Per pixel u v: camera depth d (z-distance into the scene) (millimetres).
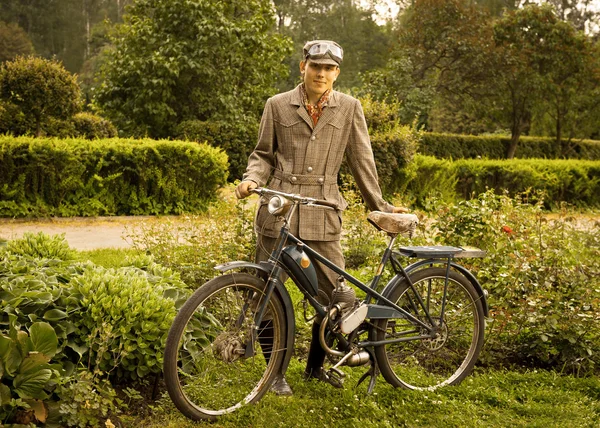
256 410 3363
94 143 10219
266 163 3662
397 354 3979
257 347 3645
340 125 3604
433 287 4031
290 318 3469
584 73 24906
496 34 24953
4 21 51719
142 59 15797
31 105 12539
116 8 59500
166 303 3664
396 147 12828
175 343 3090
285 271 3475
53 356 3148
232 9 16984
